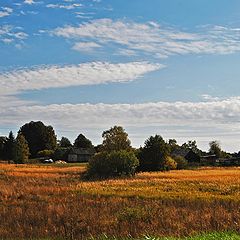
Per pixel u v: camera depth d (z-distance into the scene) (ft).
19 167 324.60
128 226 84.23
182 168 338.75
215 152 501.56
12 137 483.51
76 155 493.36
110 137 325.42
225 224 80.59
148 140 306.76
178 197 137.08
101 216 96.58
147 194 146.72
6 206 116.67
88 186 180.45
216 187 175.42
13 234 80.53
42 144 540.93
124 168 250.37
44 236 78.43
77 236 77.30
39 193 149.79
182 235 69.15
